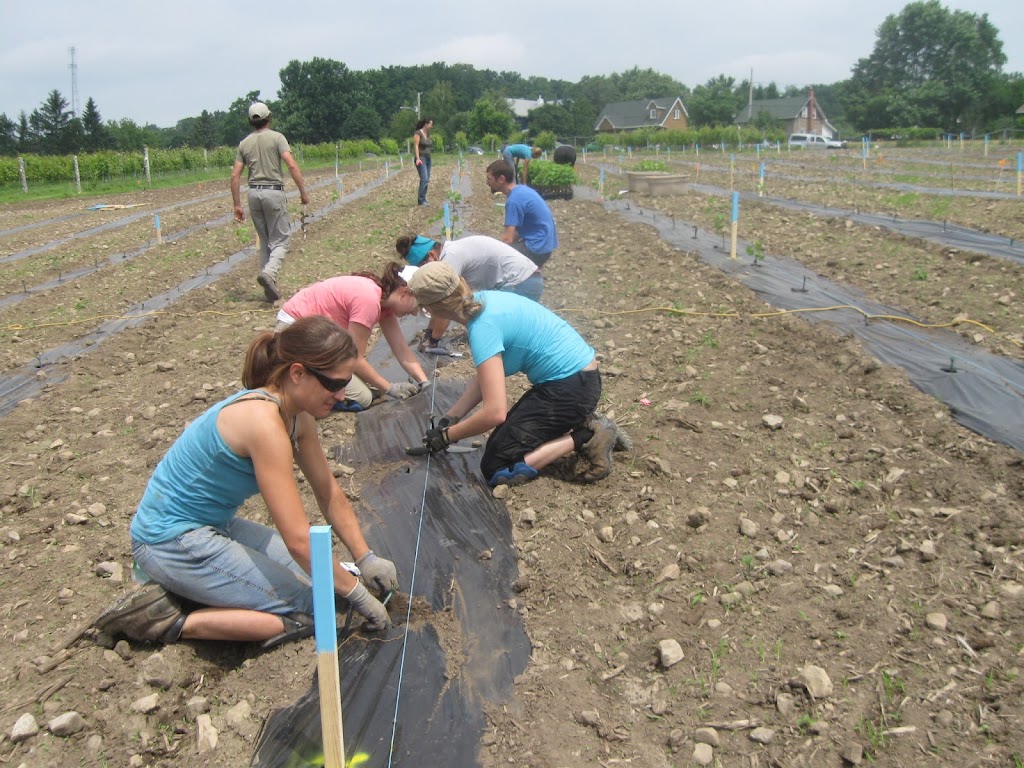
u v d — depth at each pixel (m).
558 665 3.23
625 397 5.78
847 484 4.43
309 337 2.96
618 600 3.61
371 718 3.01
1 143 68.50
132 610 3.16
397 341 5.95
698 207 16.31
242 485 3.19
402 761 2.82
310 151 50.19
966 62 84.56
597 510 4.31
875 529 4.00
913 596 3.45
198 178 35.31
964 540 3.82
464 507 4.43
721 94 86.31
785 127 86.94
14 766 2.73
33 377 6.76
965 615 3.30
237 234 12.33
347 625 3.46
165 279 10.48
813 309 7.65
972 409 5.23
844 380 5.94
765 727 2.84
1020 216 12.00
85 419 5.75
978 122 69.25
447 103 76.88
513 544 4.07
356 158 53.91
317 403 3.10
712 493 4.39
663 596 3.58
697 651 3.23
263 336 3.12
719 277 9.13
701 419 5.33
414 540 4.14
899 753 2.69
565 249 11.98
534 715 2.99
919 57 87.06
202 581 3.19
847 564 3.72
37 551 4.03
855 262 9.52
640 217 15.14
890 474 4.47
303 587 3.37
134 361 7.14
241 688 3.15
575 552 3.94
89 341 7.75
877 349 6.45
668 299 8.33
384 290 5.48
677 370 6.24
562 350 4.39
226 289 9.70
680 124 92.94
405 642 3.38
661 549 3.91
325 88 83.44
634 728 2.90
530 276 6.18
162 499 3.17
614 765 2.75
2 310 9.04
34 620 3.47
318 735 2.92
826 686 2.96
